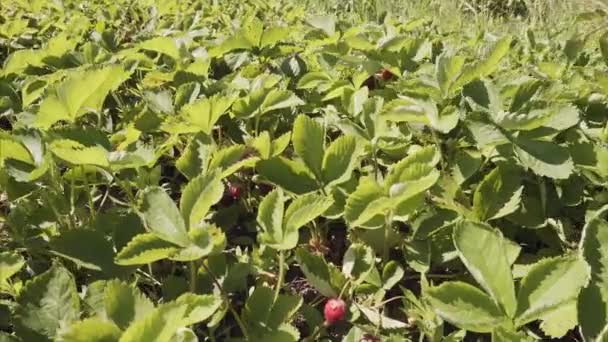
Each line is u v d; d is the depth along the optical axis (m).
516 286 1.49
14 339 1.24
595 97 2.15
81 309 1.39
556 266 1.27
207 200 1.36
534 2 6.59
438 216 1.66
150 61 2.73
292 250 1.76
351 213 1.56
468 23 6.05
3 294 1.59
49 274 1.33
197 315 1.18
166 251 1.29
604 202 1.75
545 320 1.24
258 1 4.51
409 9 6.12
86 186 1.73
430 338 1.40
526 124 1.69
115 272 1.52
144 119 2.11
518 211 1.77
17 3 3.99
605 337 1.11
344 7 6.02
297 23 4.04
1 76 2.60
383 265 1.65
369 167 1.93
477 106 1.91
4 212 1.99
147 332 0.99
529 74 2.63
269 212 1.47
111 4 4.11
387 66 2.45
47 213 1.72
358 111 2.18
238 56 2.82
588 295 1.23
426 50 2.57
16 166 1.70
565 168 1.64
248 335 1.41
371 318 1.52
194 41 3.29
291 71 2.72
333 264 1.74
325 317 1.51
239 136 2.23
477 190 1.65
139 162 1.65
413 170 1.53
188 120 1.82
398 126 2.10
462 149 1.92
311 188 1.75
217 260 1.57
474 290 1.28
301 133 1.76
